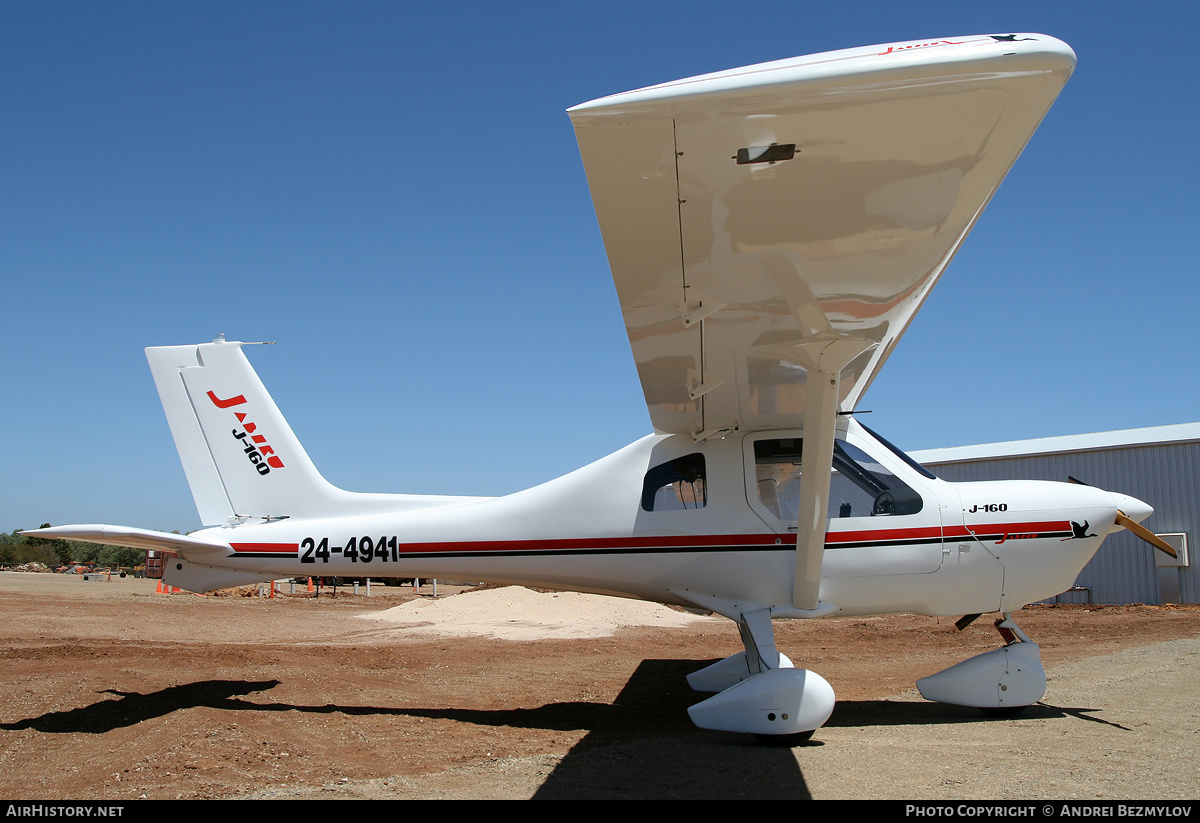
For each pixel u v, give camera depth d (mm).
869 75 2367
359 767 3928
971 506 5195
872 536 5145
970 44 2477
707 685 6129
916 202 2889
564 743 4516
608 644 9859
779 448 5395
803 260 3299
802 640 10781
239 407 6152
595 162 2682
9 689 5645
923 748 4273
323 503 6020
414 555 5711
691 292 3586
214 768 3828
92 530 5055
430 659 8289
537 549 5543
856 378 4988
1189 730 4695
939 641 10336
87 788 3537
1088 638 10141
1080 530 5156
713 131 2525
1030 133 2619
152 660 7293
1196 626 11219
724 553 5262
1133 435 17984
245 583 5969
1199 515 16312
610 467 5582
